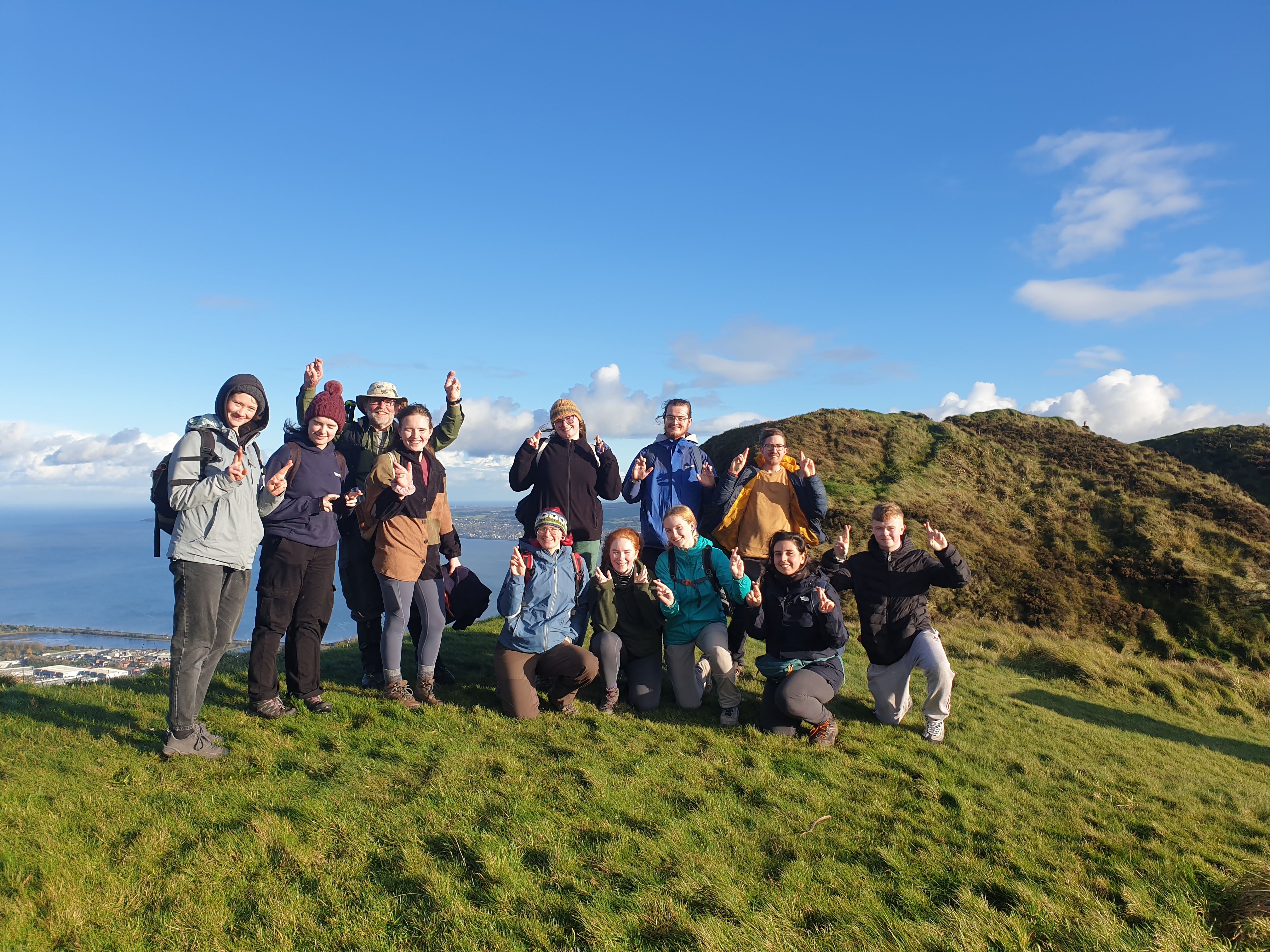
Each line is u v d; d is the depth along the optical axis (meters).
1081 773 5.31
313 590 5.36
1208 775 6.09
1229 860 3.90
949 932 2.95
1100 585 20.86
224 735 4.77
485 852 3.37
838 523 19.88
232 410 4.42
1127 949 2.84
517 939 2.77
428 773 4.30
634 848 3.54
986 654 11.11
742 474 7.02
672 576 5.92
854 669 8.26
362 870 3.23
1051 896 3.32
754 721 5.77
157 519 4.41
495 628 9.28
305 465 5.25
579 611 6.04
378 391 6.30
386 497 5.50
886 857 3.59
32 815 3.48
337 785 4.07
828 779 4.61
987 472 29.48
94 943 2.63
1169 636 18.69
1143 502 26.28
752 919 2.96
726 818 3.95
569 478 6.41
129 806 3.67
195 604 4.27
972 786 4.77
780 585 5.61
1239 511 25.50
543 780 4.30
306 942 2.72
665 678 7.04
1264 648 17.80
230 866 3.18
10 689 5.74
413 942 2.75
